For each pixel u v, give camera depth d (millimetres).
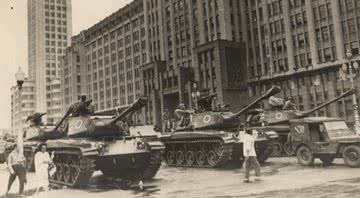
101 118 17453
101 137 17188
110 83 102375
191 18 69500
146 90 76875
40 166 15477
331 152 18922
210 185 15047
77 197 13555
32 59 141000
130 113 17344
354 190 12195
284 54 58656
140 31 89188
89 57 114125
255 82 61438
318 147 19438
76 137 17734
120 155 15859
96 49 109938
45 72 139000
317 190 12578
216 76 59875
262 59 61500
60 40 143250
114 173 18797
